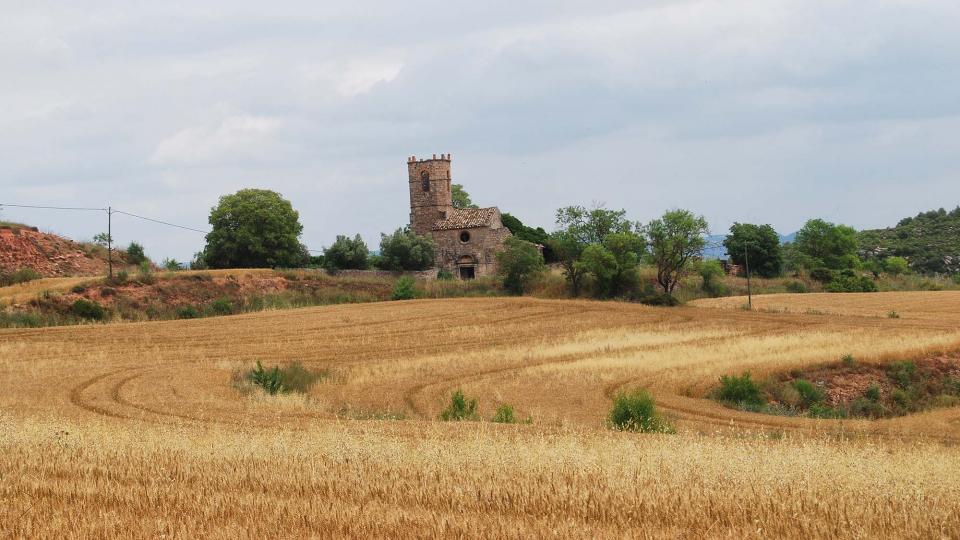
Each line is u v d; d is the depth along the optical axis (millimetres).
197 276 92500
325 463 18312
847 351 58438
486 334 73375
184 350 62219
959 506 14539
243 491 15555
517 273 107375
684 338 69750
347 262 114250
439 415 40406
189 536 12391
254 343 66625
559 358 59688
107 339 66438
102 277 87500
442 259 119125
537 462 18156
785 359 56031
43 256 96562
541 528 12797
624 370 52969
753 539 12461
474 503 14531
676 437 25312
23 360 54938
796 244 143625
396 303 92750
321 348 64938
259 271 98312
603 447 20359
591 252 103625
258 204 111938
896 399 52438
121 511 13953
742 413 42438
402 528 12773
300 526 12930
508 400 44656
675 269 108312
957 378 56250
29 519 13273
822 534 12781
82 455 19406
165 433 23219
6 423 24312
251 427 27531
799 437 29688
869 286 117625
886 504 14648
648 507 14164
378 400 44875
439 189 123688
